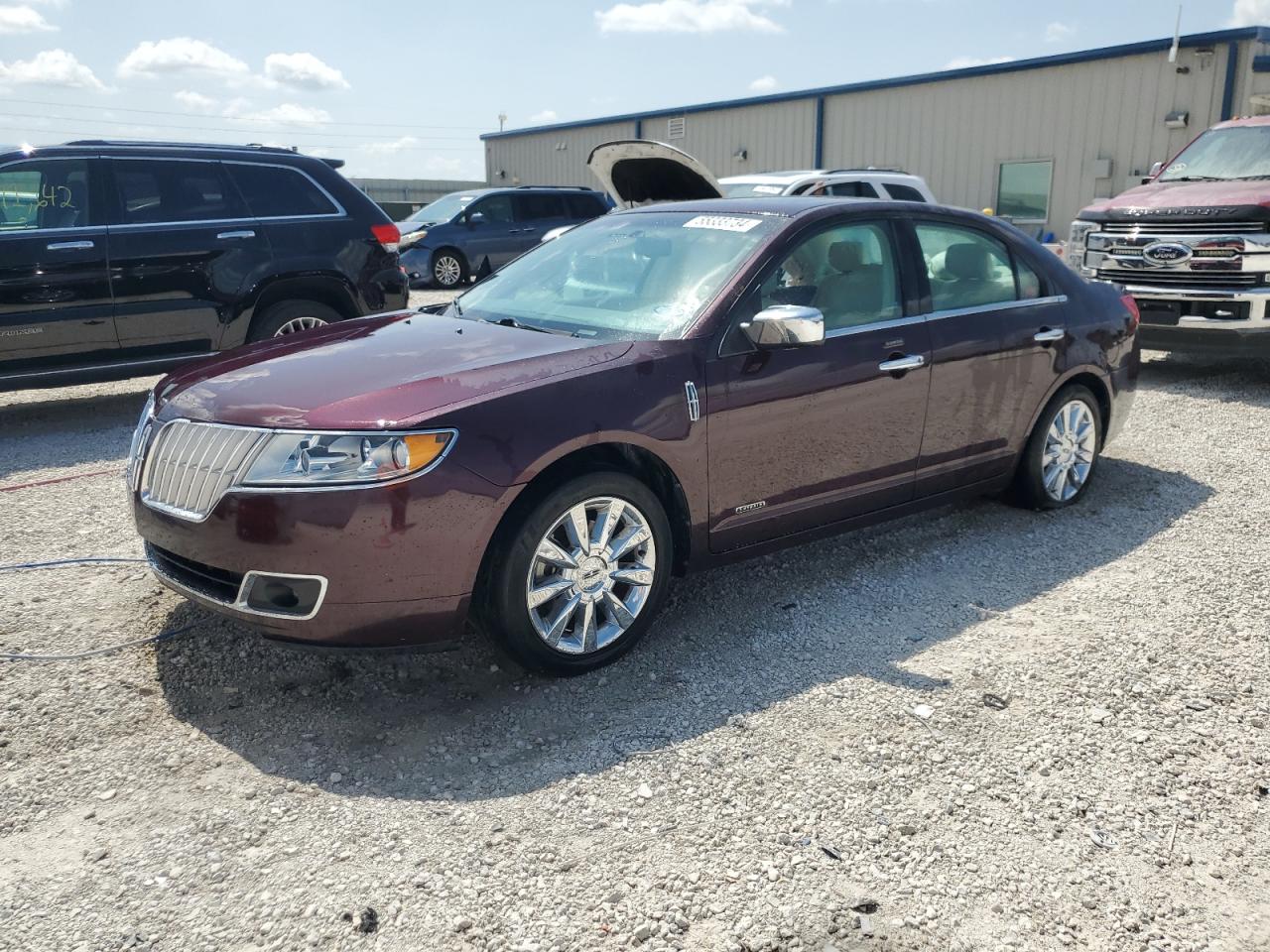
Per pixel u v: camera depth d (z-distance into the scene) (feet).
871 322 14.44
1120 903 8.41
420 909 8.20
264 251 25.18
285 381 11.66
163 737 10.65
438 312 15.40
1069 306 17.38
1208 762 10.40
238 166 25.21
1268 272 27.37
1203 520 17.63
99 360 23.56
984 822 9.39
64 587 14.35
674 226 14.98
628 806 9.57
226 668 12.09
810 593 14.56
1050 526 17.39
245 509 10.41
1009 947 7.91
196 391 11.94
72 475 20.18
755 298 13.23
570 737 10.77
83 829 9.15
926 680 11.96
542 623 11.64
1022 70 62.03
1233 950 7.93
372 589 10.48
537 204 61.16
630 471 12.86
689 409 12.34
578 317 13.76
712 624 13.55
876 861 8.86
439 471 10.49
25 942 7.79
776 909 8.24
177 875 8.58
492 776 10.04
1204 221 28.07
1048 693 11.68
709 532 13.05
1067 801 9.72
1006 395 16.31
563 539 11.75
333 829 9.21
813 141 74.43
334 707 11.32
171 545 11.23
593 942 7.87
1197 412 25.98
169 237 23.90
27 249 22.29
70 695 11.39
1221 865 8.89
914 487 15.46
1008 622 13.60
